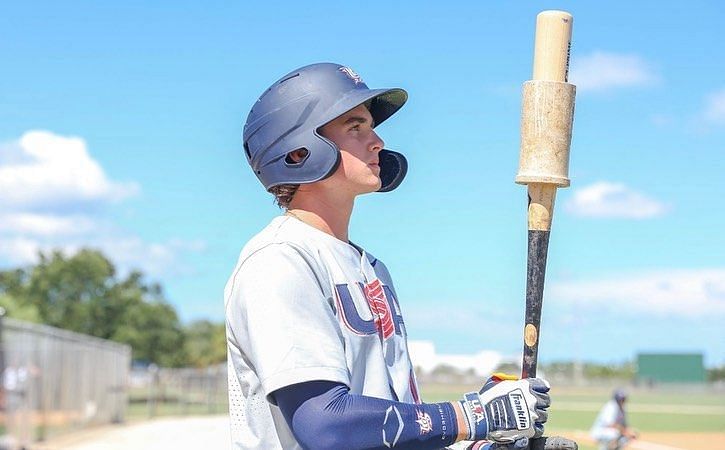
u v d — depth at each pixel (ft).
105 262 256.11
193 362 288.71
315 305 9.41
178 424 109.50
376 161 10.31
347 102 10.00
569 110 10.26
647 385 312.29
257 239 10.00
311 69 10.21
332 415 8.97
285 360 9.08
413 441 9.11
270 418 9.56
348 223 10.51
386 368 9.92
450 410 9.33
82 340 94.94
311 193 10.21
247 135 10.43
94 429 99.14
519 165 10.31
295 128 10.00
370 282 10.28
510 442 9.46
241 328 9.60
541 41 10.31
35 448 71.77
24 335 70.23
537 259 10.12
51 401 80.43
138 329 252.42
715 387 300.40
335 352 9.26
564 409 162.61
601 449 67.51
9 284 261.03
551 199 10.20
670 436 97.86
